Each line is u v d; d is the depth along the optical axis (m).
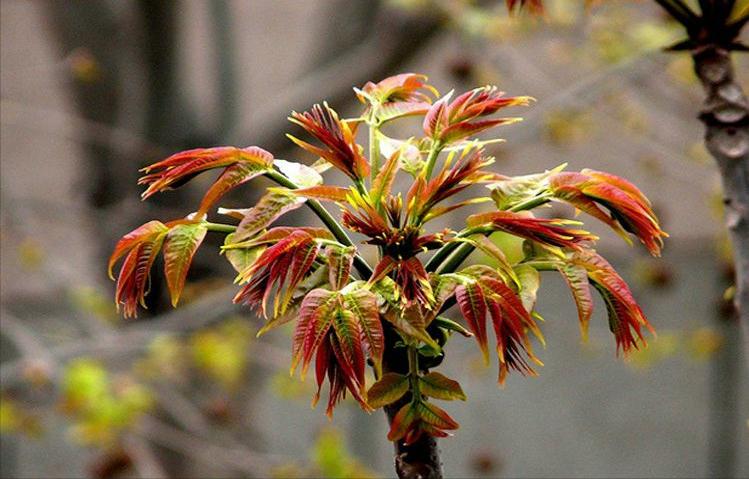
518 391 13.70
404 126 9.70
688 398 13.74
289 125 10.40
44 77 13.00
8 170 13.80
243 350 9.62
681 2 2.92
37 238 11.98
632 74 9.38
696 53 2.91
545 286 13.45
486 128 2.28
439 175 2.19
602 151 13.52
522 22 9.48
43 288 12.76
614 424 13.84
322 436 8.93
